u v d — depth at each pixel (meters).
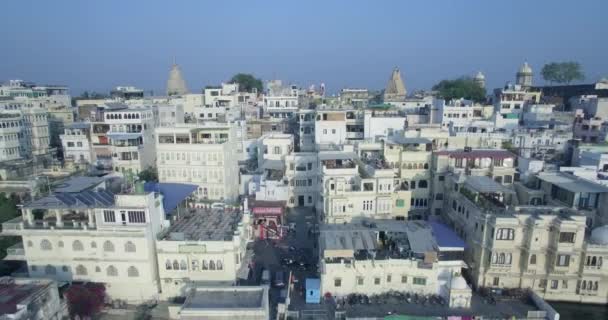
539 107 115.31
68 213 52.00
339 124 91.56
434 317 45.75
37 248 49.16
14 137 95.00
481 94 154.00
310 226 72.25
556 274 51.06
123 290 49.69
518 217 50.84
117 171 89.12
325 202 63.16
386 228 55.00
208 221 57.19
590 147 76.81
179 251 48.81
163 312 47.25
